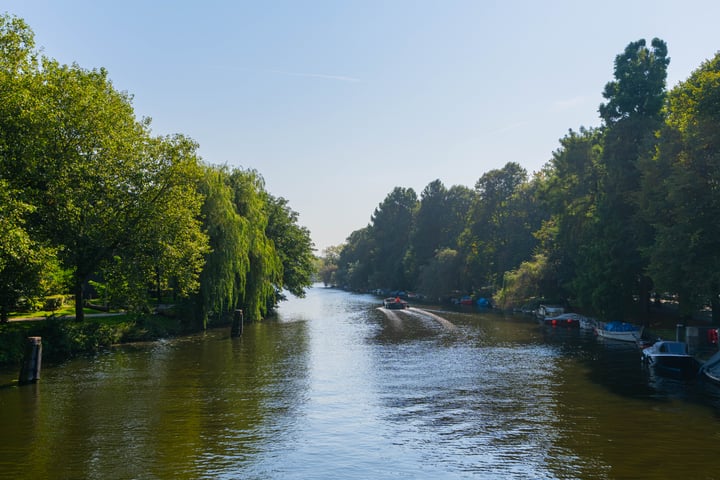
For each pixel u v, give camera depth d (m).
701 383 28.31
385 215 175.00
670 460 16.41
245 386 27.53
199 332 51.62
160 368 32.47
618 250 49.56
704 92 33.81
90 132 35.38
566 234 61.94
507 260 93.50
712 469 15.57
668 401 24.17
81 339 38.34
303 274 78.38
